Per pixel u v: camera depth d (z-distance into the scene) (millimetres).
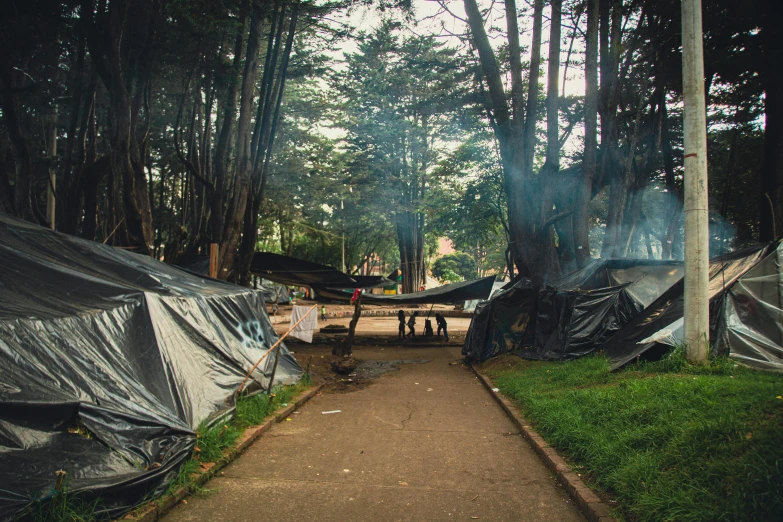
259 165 19062
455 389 12312
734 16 13906
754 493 3660
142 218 15766
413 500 5102
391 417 9070
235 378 8688
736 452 4332
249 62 17844
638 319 10859
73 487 4121
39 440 4469
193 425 6488
